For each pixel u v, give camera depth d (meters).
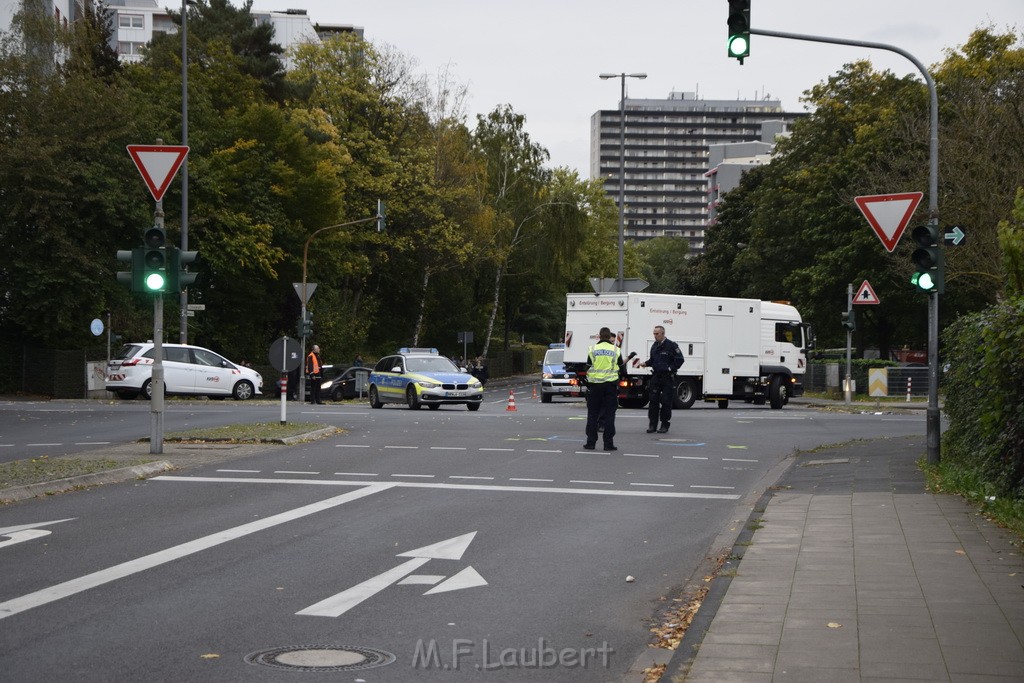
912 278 21.36
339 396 65.31
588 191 130.38
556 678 8.47
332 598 11.04
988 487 16.73
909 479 19.70
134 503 17.47
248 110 73.00
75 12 85.88
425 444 27.41
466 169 88.69
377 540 14.33
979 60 62.41
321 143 80.44
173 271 23.33
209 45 83.12
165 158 22.70
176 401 51.62
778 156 88.12
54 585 11.53
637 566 12.91
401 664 8.74
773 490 18.98
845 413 46.69
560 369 61.56
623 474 21.80
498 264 95.75
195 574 12.14
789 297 84.81
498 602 11.02
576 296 49.31
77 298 56.84
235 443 27.11
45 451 25.33
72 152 57.28
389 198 81.62
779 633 9.26
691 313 48.69
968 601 10.31
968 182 48.22
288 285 74.25
